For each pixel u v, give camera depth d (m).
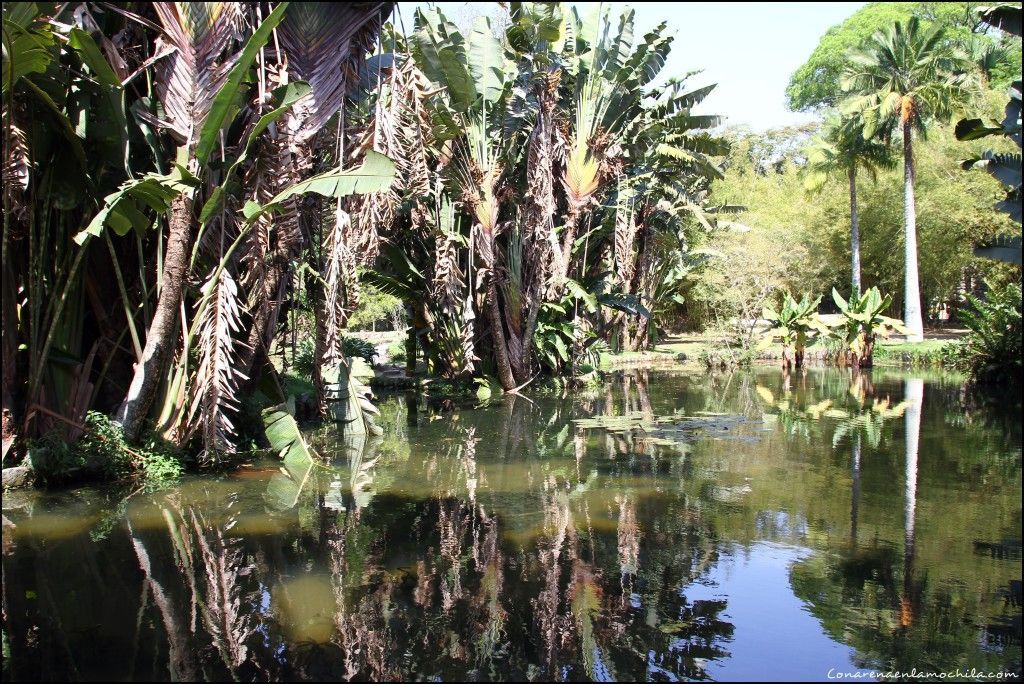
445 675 4.05
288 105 8.09
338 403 11.92
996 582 5.20
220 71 8.31
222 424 8.84
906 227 27.58
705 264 26.59
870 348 21.73
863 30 40.09
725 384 18.14
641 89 17.34
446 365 17.30
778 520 6.72
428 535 6.47
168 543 6.28
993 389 16.17
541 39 15.18
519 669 4.12
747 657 4.20
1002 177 9.80
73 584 5.34
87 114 8.72
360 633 4.55
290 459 9.52
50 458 8.20
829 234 33.59
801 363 22.00
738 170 40.34
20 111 7.96
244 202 9.36
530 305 16.59
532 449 10.42
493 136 15.32
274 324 10.84
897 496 7.42
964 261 30.44
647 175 19.42
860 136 29.36
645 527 6.61
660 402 15.03
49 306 8.60
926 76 26.50
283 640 4.45
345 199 9.91
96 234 7.55
